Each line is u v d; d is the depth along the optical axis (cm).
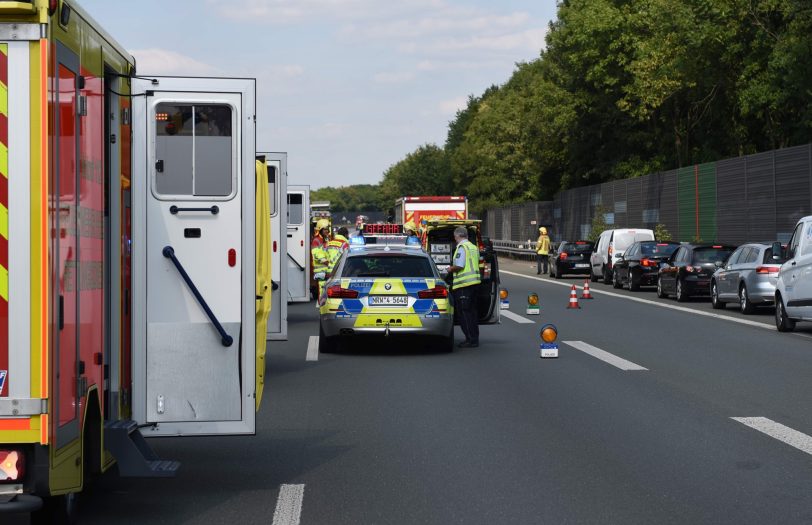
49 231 750
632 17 7844
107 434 945
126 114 1004
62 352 783
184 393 1027
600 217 8025
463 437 1371
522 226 10200
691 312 3569
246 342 1029
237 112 1018
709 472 1152
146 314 1020
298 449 1304
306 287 3353
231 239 1023
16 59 741
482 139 15212
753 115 7481
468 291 2528
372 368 2123
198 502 1029
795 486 1083
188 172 1017
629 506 1001
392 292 2364
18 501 741
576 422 1477
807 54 5566
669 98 7794
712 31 6272
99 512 988
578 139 9281
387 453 1272
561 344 2553
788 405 1625
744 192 5219
